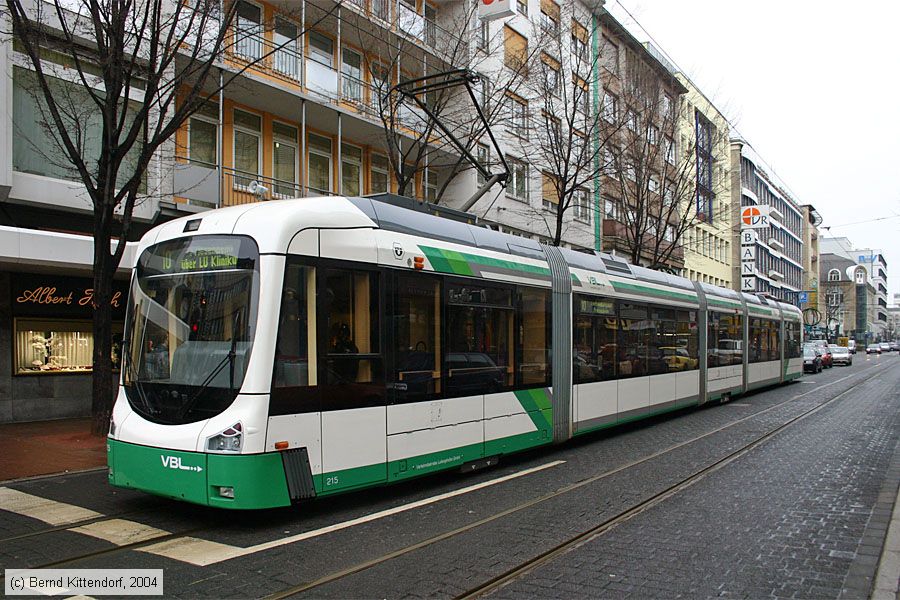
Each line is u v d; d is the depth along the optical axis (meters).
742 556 5.63
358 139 21.59
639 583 5.00
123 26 10.77
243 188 17.94
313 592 4.78
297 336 6.47
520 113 21.55
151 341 6.89
